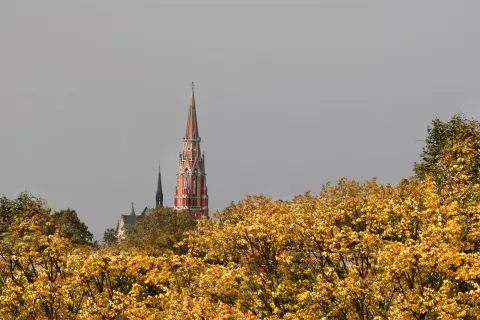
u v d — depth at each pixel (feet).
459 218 328.49
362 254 334.85
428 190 377.91
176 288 364.17
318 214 359.66
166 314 327.26
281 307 344.49
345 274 321.73
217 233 397.60
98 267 368.07
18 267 413.80
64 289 364.58
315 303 323.16
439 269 289.33
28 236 407.64
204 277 341.00
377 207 375.86
